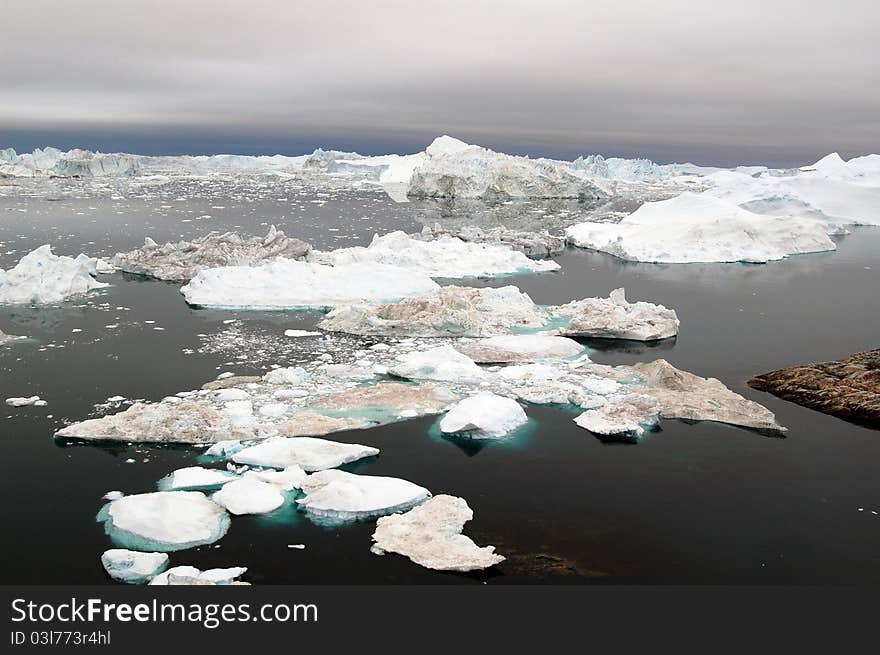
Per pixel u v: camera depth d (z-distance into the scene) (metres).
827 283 44.25
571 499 17.59
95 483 17.72
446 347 26.67
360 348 28.27
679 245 53.94
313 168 148.62
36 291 34.28
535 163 110.50
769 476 18.94
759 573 15.04
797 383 24.72
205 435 19.95
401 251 45.78
